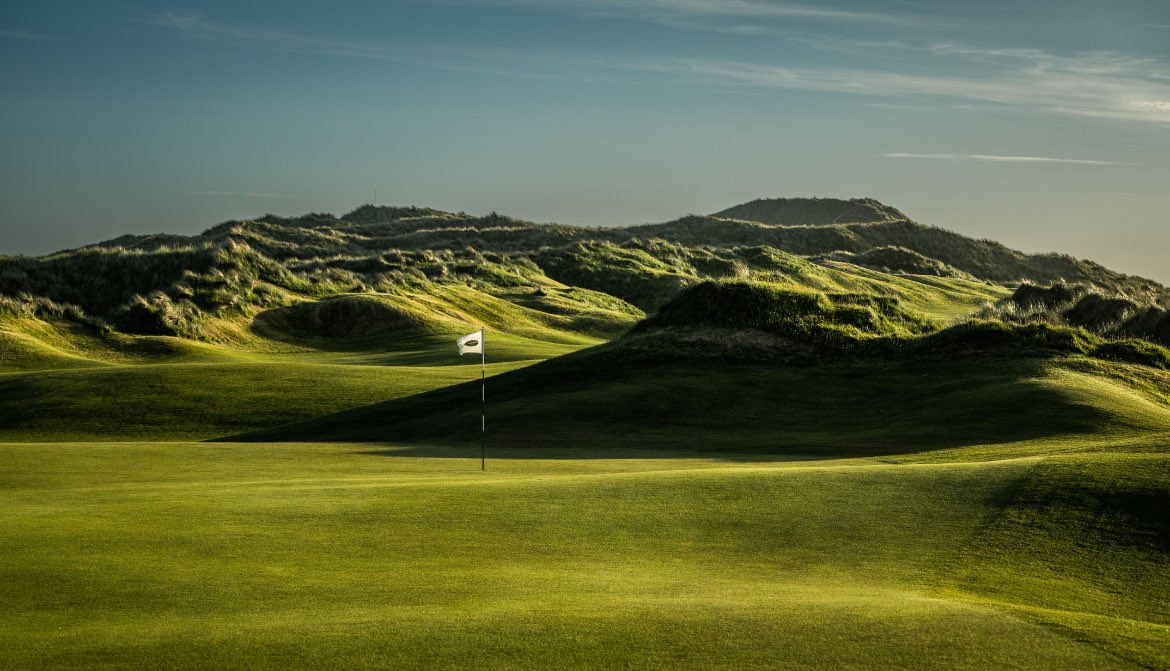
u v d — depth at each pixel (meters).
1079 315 48.97
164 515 14.08
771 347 40.25
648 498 15.28
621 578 11.10
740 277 47.41
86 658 8.01
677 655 7.99
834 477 16.50
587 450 26.23
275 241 178.00
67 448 24.56
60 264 87.88
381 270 116.12
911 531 13.32
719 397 34.44
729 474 17.12
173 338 74.12
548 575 11.21
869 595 10.30
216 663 7.88
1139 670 7.57
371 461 22.83
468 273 126.81
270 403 42.31
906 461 21.70
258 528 13.32
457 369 52.00
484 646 8.26
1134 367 35.31
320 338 84.25
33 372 50.62
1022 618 9.01
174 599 9.95
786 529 13.49
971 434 26.52
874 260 179.25
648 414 32.22
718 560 12.08
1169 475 14.98
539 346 78.56
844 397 34.16
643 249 159.38
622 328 104.38
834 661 7.82
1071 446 22.50
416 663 7.85
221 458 23.11
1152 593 11.01
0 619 9.20
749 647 8.17
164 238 194.62
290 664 7.84
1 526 13.26
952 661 7.79
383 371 50.12
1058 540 12.73
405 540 12.83
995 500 14.55
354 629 8.80
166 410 41.34
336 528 13.39
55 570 11.01
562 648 8.20
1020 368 34.62
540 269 142.62
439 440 29.09
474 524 13.72
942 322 44.00
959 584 11.10
